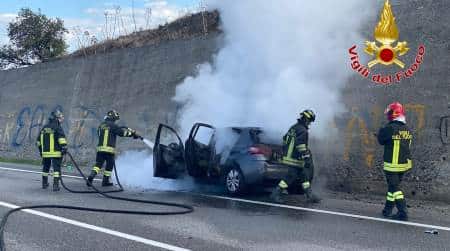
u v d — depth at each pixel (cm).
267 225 804
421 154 1109
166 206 977
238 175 1093
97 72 2123
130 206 973
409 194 1110
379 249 661
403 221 842
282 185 1037
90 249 656
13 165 1964
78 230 762
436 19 1166
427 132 1114
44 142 1198
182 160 1219
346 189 1211
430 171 1088
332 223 821
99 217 860
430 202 1059
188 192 1176
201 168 1167
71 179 1439
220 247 666
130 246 670
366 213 912
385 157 883
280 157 1086
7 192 1152
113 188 1234
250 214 897
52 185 1292
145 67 1925
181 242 691
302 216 880
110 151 1254
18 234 736
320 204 1012
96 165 1245
